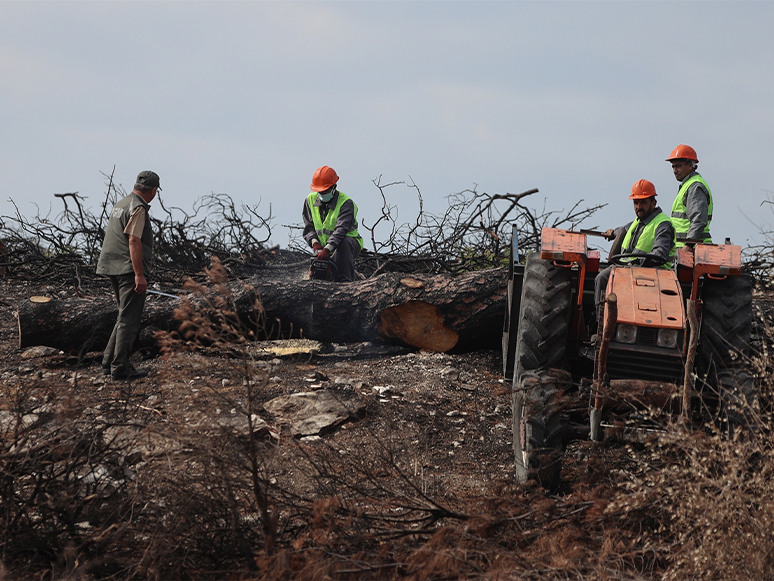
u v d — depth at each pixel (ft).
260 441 9.67
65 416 9.65
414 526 10.23
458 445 14.37
